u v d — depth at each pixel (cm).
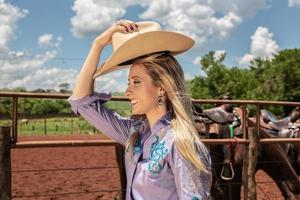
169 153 161
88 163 1346
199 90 4175
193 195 154
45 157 1528
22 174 1110
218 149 513
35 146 358
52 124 3656
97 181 1005
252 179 485
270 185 905
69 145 374
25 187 924
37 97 355
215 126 509
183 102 168
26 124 3438
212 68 4234
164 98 171
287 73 3909
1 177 340
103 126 197
